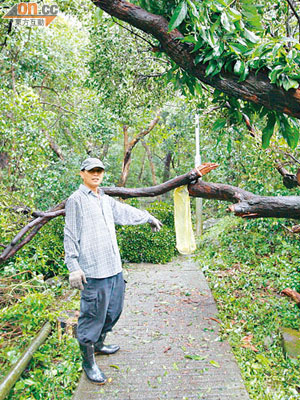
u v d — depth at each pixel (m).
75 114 7.03
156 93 5.19
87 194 2.54
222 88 2.05
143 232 6.40
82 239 2.46
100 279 2.47
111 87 4.89
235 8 2.00
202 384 2.61
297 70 1.88
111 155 12.84
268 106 2.00
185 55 2.06
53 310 3.65
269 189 4.64
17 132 4.54
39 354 2.74
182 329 3.57
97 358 3.01
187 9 1.92
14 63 5.82
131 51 4.61
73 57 7.32
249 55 1.92
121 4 2.05
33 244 4.73
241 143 4.78
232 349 3.16
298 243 5.18
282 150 3.75
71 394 2.58
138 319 3.84
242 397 2.46
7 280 3.66
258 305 4.02
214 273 5.43
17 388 2.39
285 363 2.91
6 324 3.20
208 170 2.66
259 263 5.32
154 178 14.59
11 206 3.21
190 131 9.30
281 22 3.17
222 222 7.31
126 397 2.47
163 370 2.81
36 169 4.91
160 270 5.86
